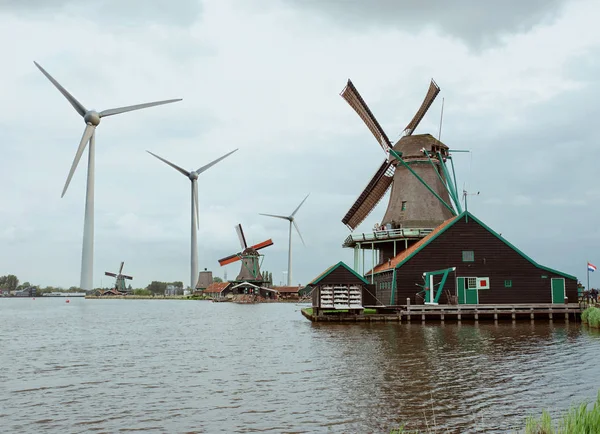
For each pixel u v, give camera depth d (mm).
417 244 56062
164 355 30172
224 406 17656
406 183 65062
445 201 65125
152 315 78750
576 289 51688
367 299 57719
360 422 15531
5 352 32156
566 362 24609
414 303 51469
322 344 32812
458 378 21172
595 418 12484
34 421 16234
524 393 18609
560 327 41781
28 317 74250
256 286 155250
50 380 22641
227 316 73188
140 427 15508
